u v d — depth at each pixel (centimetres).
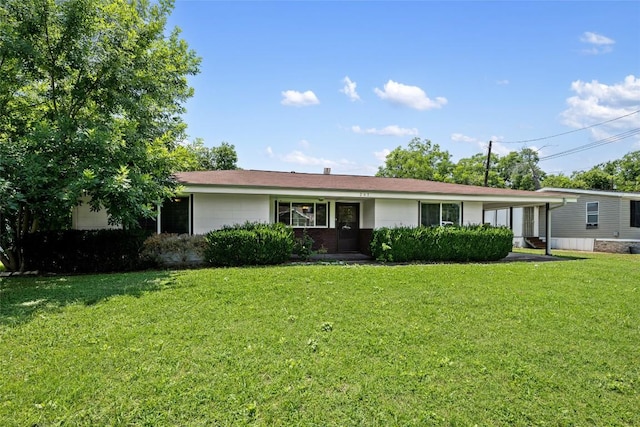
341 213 1359
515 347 401
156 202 788
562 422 276
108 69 823
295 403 289
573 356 384
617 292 651
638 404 301
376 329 441
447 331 441
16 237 905
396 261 1125
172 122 1107
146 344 384
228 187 1019
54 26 770
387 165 3641
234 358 359
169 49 1077
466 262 1160
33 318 461
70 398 289
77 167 673
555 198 1345
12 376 320
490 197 1266
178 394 296
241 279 679
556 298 595
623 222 1769
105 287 621
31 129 764
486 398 304
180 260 984
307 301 545
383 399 298
